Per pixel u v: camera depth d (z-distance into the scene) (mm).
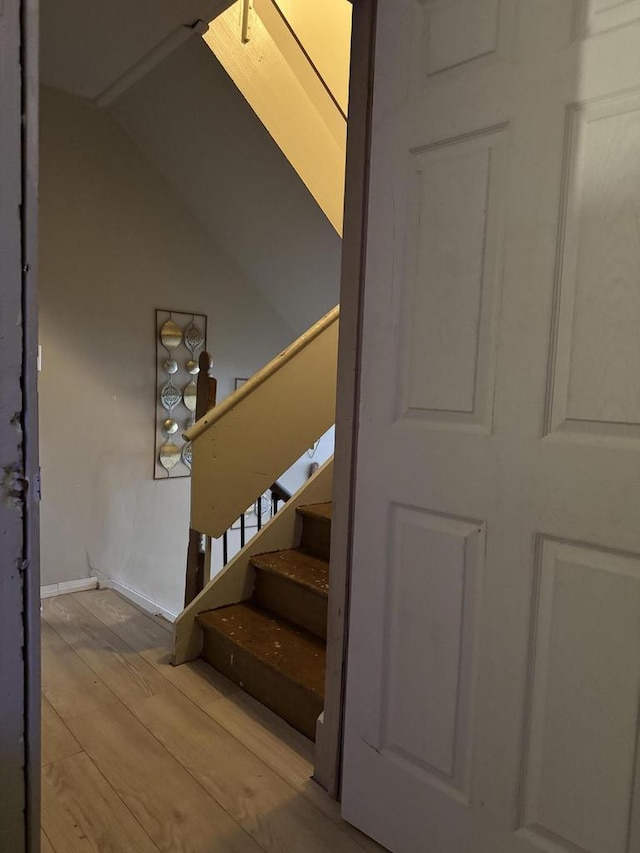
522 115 1170
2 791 971
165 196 3297
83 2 2105
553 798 1206
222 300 3602
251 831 1531
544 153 1146
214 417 2334
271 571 2355
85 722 1958
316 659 2055
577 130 1110
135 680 2230
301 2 2422
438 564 1353
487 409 1259
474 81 1234
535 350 1177
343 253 1560
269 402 2477
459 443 1300
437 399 1340
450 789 1364
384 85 1399
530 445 1190
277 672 1986
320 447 4355
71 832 1500
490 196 1227
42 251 2920
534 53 1149
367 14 1439
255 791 1676
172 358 3418
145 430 3357
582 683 1152
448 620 1342
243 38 2340
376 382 1456
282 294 3695
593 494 1113
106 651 2453
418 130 1336
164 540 3500
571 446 1135
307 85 2545
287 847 1486
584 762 1159
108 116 3057
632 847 1108
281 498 3188
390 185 1398
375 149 1427
